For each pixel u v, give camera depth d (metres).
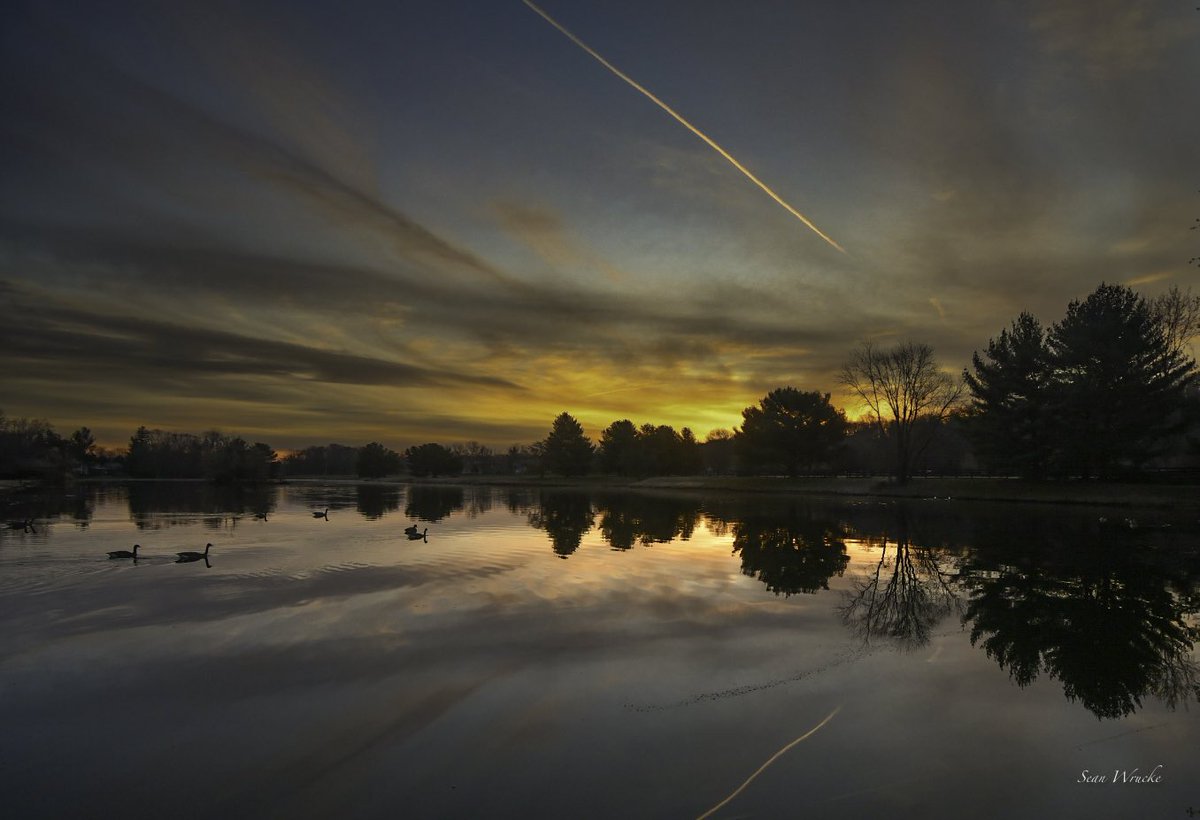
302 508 61.56
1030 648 13.70
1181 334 50.72
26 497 79.81
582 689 11.21
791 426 81.81
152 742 9.23
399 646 13.74
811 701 10.66
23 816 7.43
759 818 7.21
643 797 7.66
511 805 7.50
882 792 7.77
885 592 19.39
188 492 98.25
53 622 15.84
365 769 8.40
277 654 13.20
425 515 52.19
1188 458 58.56
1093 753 8.81
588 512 54.22
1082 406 47.88
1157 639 14.34
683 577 22.02
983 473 76.19
